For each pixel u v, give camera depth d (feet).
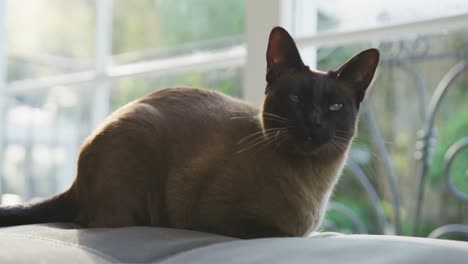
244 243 2.53
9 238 2.66
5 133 6.32
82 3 6.69
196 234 2.77
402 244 2.43
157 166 3.09
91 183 3.07
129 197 3.04
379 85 4.48
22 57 6.84
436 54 4.33
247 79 4.04
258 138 3.06
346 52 4.40
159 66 4.82
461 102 4.31
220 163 3.04
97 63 5.15
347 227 4.55
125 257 2.54
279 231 3.01
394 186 4.40
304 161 3.07
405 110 4.41
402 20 3.92
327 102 3.05
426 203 4.31
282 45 3.16
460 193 4.23
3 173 6.33
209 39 5.56
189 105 3.21
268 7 3.98
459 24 3.64
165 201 3.10
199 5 5.65
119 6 6.08
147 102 3.22
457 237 4.19
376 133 4.47
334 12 4.24
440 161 4.31
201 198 3.02
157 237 2.70
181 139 3.12
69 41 6.79
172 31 5.82
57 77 6.08
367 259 2.31
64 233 2.75
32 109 6.36
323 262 2.30
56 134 6.20
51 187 6.22
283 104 3.05
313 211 3.08
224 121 3.16
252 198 2.98
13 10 7.06
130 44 6.07
